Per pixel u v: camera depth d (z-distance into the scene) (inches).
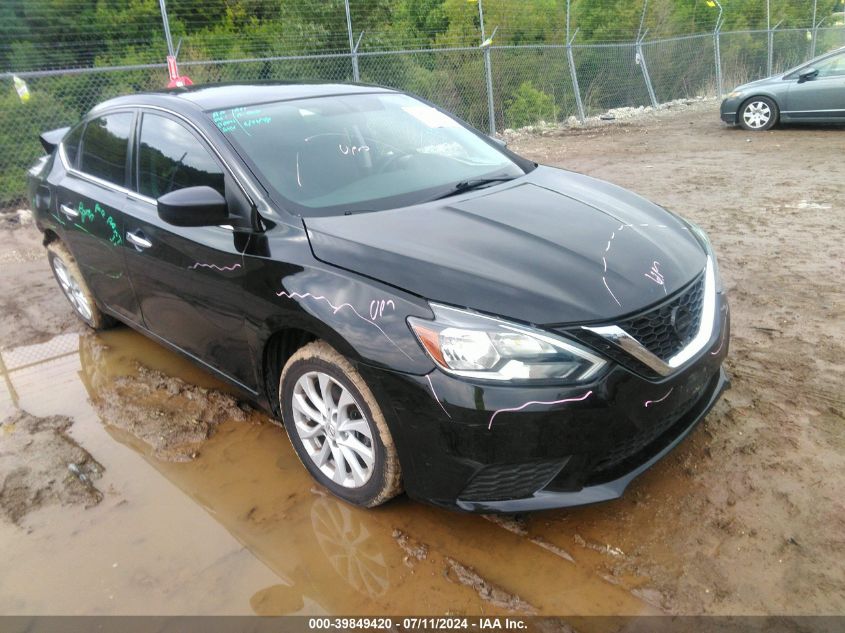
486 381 86.5
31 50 427.8
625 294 94.0
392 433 94.7
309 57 406.6
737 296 181.2
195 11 478.3
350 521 106.3
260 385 120.0
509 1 603.5
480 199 121.0
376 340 92.4
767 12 802.8
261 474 119.6
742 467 111.4
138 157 141.6
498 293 90.6
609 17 713.0
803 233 231.3
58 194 167.8
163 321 141.9
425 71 524.7
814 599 86.2
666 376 93.5
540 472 90.5
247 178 115.8
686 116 613.0
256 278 108.9
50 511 113.0
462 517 105.3
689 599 87.7
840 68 440.1
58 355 172.9
